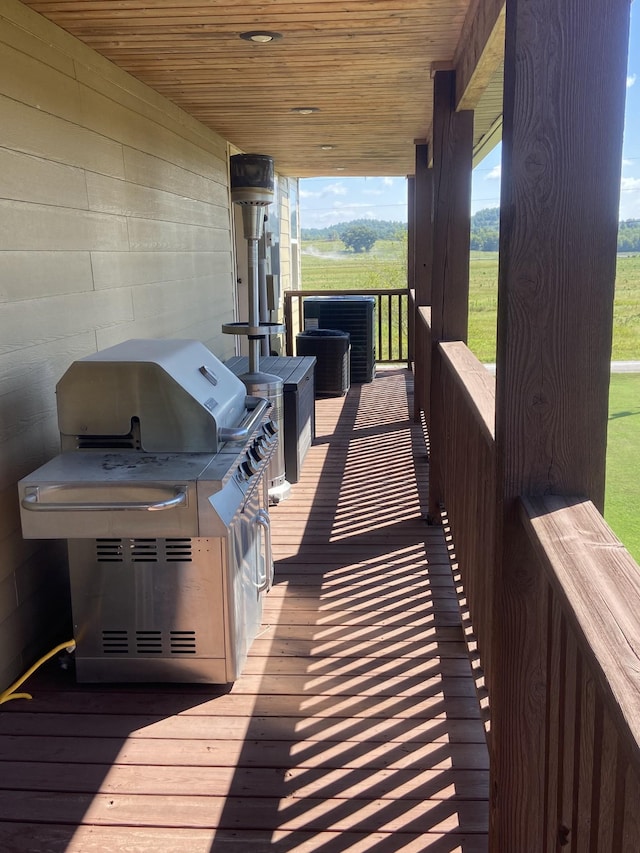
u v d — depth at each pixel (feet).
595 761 3.91
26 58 9.14
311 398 19.44
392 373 30.89
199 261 17.88
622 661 3.29
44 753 7.68
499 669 5.59
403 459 18.12
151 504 7.14
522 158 4.79
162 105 14.92
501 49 8.52
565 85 4.72
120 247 12.41
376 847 6.41
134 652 8.80
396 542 13.05
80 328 10.73
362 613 10.55
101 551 8.59
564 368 5.05
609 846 3.99
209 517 7.36
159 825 6.71
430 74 13.08
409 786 7.14
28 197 9.14
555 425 5.12
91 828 6.68
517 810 5.73
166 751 7.70
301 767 7.42
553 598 5.00
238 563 8.89
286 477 16.49
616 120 4.75
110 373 8.14
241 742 7.82
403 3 9.55
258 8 9.70
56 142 9.97
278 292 28.94
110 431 8.23
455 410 11.14
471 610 9.22
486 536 7.76
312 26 10.50
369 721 8.14
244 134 19.94
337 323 28.19
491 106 15.39
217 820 6.75
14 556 8.92
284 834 6.57
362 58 12.17
